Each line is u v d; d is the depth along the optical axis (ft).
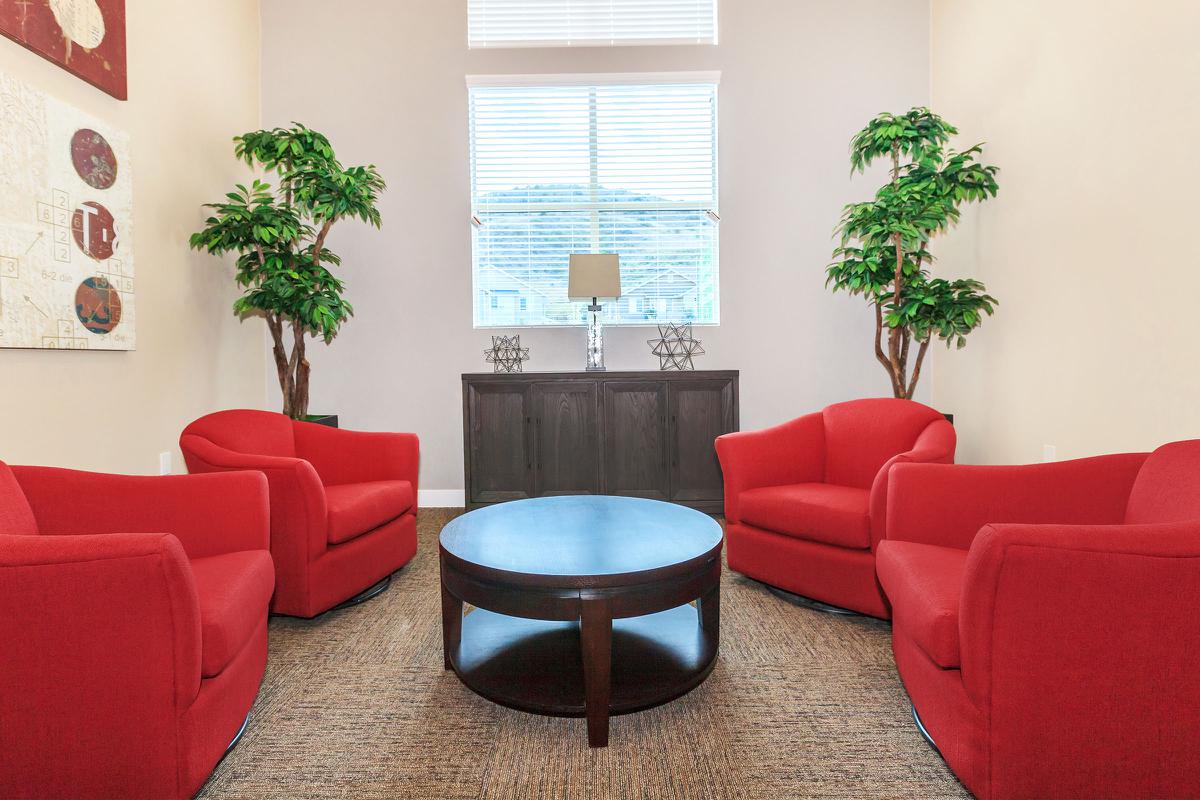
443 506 14.29
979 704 4.11
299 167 11.34
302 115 14.03
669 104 14.28
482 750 5.24
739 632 7.52
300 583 7.54
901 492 6.29
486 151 14.32
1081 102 9.43
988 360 12.00
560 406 12.84
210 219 11.00
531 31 14.29
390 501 9.00
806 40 13.97
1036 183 10.52
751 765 5.00
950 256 13.16
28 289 7.63
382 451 9.83
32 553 3.90
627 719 5.68
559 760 5.10
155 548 4.02
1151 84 8.14
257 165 13.67
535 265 14.47
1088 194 9.31
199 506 5.93
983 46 11.97
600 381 12.78
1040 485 5.93
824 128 14.02
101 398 9.07
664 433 12.82
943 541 6.13
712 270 14.40
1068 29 9.68
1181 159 7.71
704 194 14.33
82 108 8.69
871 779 4.81
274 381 14.19
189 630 4.18
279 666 6.72
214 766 4.65
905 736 5.38
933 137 11.00
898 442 9.07
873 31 13.93
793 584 8.33
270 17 13.96
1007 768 4.00
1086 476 5.84
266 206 11.02
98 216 8.80
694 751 5.20
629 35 14.28
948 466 6.22
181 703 4.16
